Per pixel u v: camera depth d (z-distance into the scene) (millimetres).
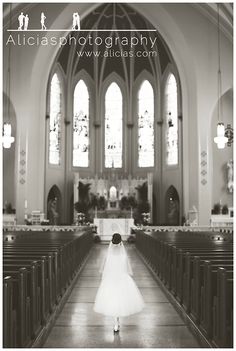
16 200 28609
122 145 37312
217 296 6340
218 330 6238
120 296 7191
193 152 30031
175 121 34469
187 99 30688
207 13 29062
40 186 29938
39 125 30062
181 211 31828
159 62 35344
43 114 30125
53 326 7699
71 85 36062
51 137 34031
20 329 5996
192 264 8469
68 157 35562
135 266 16594
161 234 19531
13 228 26328
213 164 30875
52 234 19203
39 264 7559
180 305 9109
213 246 11367
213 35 29781
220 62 29922
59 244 12305
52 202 33750
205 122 29609
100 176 36688
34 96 29672
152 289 11594
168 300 10102
